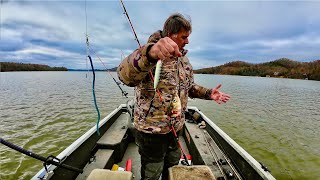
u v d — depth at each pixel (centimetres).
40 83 4081
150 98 156
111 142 323
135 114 168
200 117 446
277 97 2445
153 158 167
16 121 1124
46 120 1152
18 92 2383
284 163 752
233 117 1351
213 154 302
